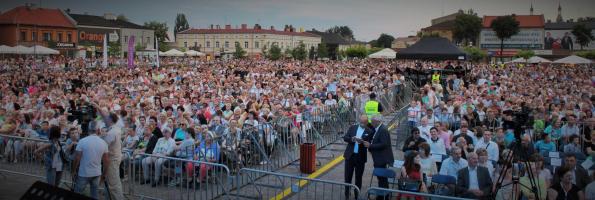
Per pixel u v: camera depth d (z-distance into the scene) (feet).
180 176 31.22
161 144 37.22
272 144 41.78
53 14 270.05
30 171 38.52
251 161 39.83
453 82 88.94
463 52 91.09
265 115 49.08
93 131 29.12
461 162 31.53
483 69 138.51
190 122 43.96
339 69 130.52
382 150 33.14
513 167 29.22
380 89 73.51
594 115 52.80
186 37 404.57
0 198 32.53
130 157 32.65
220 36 393.29
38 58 193.67
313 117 50.24
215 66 154.71
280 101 63.57
